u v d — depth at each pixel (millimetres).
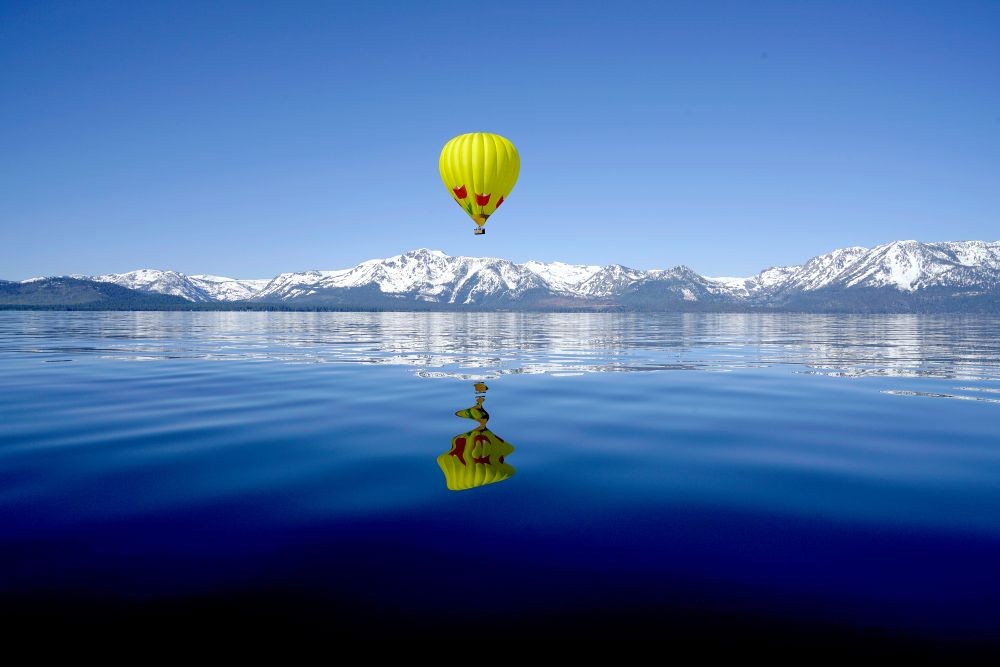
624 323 150125
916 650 5035
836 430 14859
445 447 12750
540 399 20156
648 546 7273
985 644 5121
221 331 89812
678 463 11414
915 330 109312
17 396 20688
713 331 96750
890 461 11695
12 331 82562
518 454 12148
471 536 7578
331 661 4832
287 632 5285
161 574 6457
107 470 10789
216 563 6738
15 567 6625
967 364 35562
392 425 15312
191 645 5070
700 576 6441
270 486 9781
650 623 5457
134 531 7730
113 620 5480
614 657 4891
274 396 20781
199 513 8438
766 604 5828
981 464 11422
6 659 4836
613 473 10680
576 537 7559
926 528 7930
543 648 5027
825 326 135875
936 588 6180
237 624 5422
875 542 7430
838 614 5641
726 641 5152
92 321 139625
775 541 7441
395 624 5430
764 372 30062
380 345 55406
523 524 8023
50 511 8500
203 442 13211
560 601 5883
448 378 26688
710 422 15961
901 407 18750
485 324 138875
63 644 5078
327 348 50594
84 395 20938
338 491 9516
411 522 8094
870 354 44500
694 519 8250
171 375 27781
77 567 6621
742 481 10188
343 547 7215
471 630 5332
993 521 8203
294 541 7391
